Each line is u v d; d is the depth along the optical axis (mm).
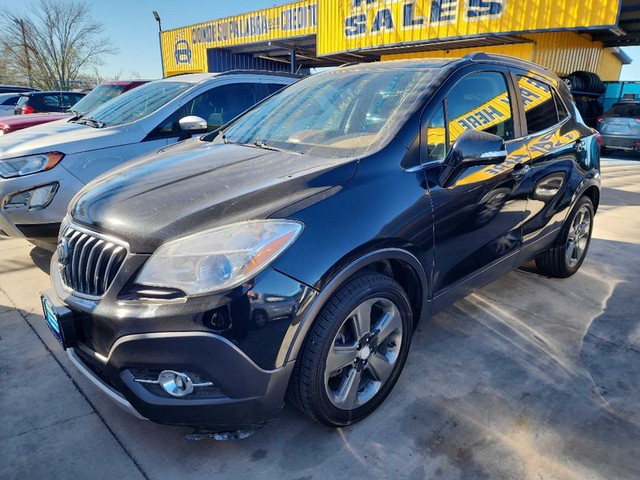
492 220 2740
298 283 1770
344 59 18266
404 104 2480
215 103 4965
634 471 1960
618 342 2977
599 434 2168
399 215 2117
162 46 24250
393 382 2355
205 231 1750
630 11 12805
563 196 3449
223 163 2408
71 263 2002
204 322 1647
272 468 1971
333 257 1852
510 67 3119
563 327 3162
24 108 10930
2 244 4719
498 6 11445
